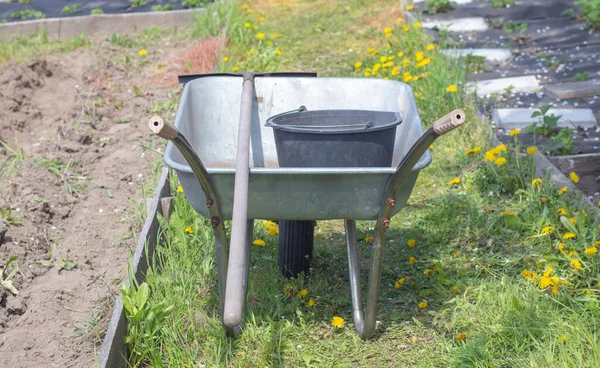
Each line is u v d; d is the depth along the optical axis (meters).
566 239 2.84
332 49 5.02
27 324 2.64
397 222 3.18
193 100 2.74
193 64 4.73
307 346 2.53
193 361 2.46
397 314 2.65
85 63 4.79
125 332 2.52
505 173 3.31
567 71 4.38
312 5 6.11
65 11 6.25
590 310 2.52
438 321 2.61
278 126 2.52
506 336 2.47
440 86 3.99
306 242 2.80
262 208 2.37
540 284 2.61
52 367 2.47
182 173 2.37
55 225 3.18
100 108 4.15
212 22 5.34
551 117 3.70
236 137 2.80
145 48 5.21
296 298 2.68
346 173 2.29
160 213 3.08
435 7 5.39
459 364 2.39
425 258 2.92
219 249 2.43
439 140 3.72
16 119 4.01
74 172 3.55
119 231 3.14
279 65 4.73
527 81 4.26
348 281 2.83
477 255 2.92
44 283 2.84
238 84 2.79
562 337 2.38
